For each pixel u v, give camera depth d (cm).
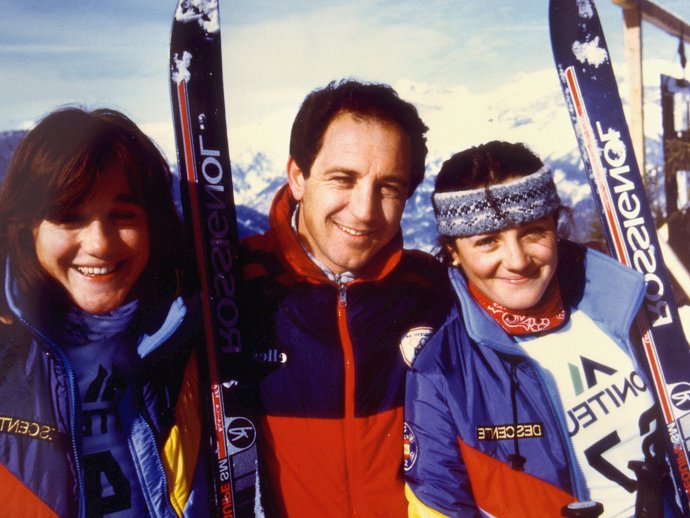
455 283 109
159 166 103
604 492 111
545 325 110
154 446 103
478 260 107
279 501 108
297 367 108
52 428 101
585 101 116
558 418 109
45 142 99
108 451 102
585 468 110
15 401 100
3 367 101
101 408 102
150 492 103
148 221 103
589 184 117
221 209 107
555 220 108
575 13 115
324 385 108
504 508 108
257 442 108
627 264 118
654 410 113
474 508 107
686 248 123
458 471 107
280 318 108
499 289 108
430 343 109
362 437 108
